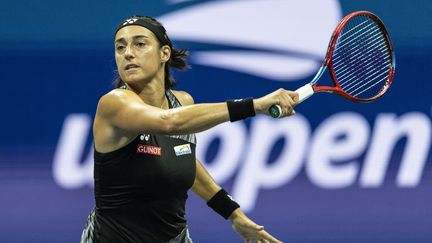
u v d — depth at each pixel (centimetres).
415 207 1984
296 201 1977
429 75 2011
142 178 1107
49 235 1972
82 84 1994
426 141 2000
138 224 1141
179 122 988
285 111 990
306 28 2016
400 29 2030
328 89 1181
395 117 1998
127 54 1125
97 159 1127
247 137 1983
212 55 2006
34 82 1988
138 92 1162
